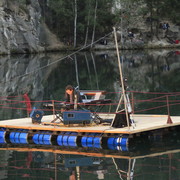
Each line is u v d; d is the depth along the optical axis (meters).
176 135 16.92
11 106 24.23
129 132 15.28
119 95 26.34
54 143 16.28
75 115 16.64
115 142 15.63
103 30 83.19
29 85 33.09
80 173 12.63
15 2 71.94
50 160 14.09
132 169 12.83
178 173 12.33
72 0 83.31
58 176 12.45
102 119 17.20
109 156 14.30
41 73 41.81
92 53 71.19
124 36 82.12
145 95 26.12
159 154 14.35
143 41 81.69
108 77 36.75
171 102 23.50
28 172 12.88
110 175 12.37
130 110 16.17
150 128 15.84
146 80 33.53
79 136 16.23
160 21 85.56
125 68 43.75
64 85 32.41
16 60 56.94
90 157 14.26
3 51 69.25
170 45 80.88
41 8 83.00
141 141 16.11
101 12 83.81
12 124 17.67
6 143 16.55
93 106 19.12
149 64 47.12
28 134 17.06
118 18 81.69
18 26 71.31
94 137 15.93
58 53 72.75
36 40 74.62
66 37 83.31
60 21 83.94
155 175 12.20
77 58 60.34
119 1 84.50
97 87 30.52
